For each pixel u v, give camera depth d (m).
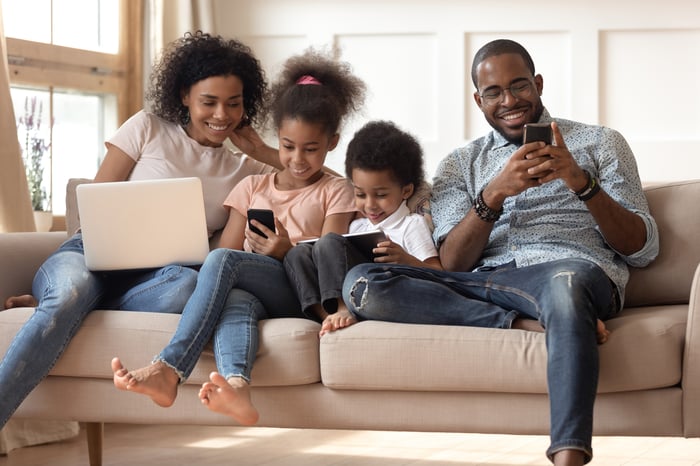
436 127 4.97
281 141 3.12
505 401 2.48
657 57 4.77
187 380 2.63
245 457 3.31
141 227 2.83
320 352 2.57
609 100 4.82
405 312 2.60
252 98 3.49
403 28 4.97
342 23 5.03
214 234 3.33
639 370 2.38
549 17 4.83
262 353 2.59
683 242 2.88
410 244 2.95
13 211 3.84
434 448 3.44
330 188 3.16
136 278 2.94
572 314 2.34
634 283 2.89
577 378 2.25
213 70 3.27
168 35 4.96
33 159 4.36
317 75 3.44
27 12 4.41
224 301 2.69
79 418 2.72
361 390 2.57
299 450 3.42
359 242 2.80
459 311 2.58
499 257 2.88
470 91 4.94
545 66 4.86
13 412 2.64
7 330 2.74
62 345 2.68
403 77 4.99
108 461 3.26
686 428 2.40
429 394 2.53
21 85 4.36
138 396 2.68
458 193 3.00
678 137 4.76
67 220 3.30
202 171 3.30
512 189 2.69
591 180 2.66
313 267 2.83
